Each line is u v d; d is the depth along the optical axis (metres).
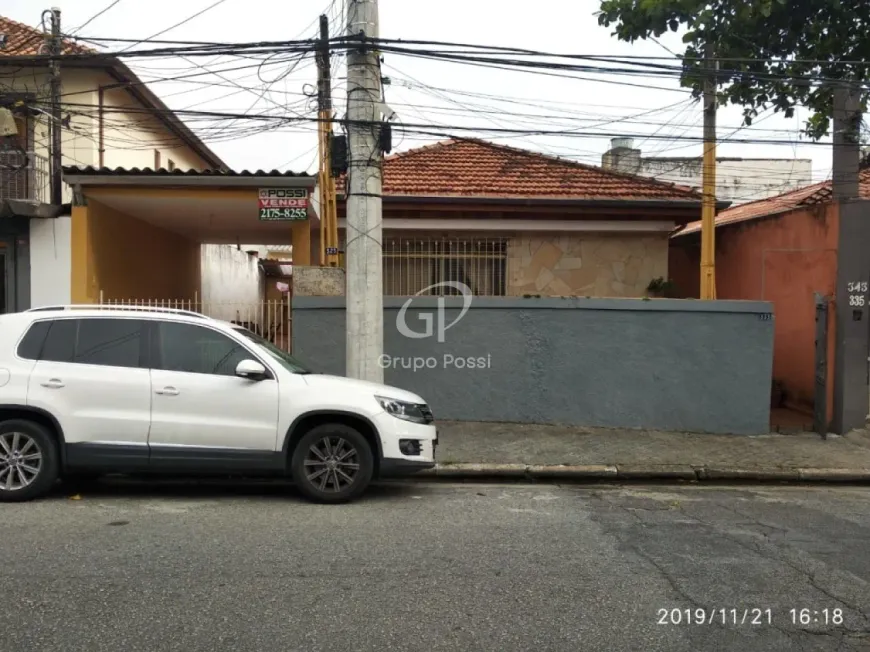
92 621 3.99
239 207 12.56
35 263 11.55
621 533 6.08
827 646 3.93
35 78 13.82
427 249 13.33
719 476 8.79
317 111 11.22
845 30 11.22
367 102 8.85
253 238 17.36
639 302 10.77
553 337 10.88
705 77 10.91
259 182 11.35
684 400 10.77
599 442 9.95
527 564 5.14
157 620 4.02
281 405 6.76
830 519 6.80
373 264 8.99
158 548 5.30
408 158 14.71
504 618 4.16
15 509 6.41
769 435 10.66
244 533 5.77
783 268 12.43
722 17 11.13
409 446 6.96
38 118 12.72
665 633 4.03
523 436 10.12
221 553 5.21
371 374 8.97
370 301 8.98
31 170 12.55
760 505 7.40
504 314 10.91
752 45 11.29
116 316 6.94
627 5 11.20
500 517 6.53
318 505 6.82
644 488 8.30
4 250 11.77
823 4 10.97
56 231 11.57
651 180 14.02
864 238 10.68
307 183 11.36
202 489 7.51
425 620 4.11
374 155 8.92
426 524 6.19
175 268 16.50
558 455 9.22
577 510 6.91
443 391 10.95
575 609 4.32
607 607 4.37
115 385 6.66
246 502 6.91
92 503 6.73
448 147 15.38
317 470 6.88
